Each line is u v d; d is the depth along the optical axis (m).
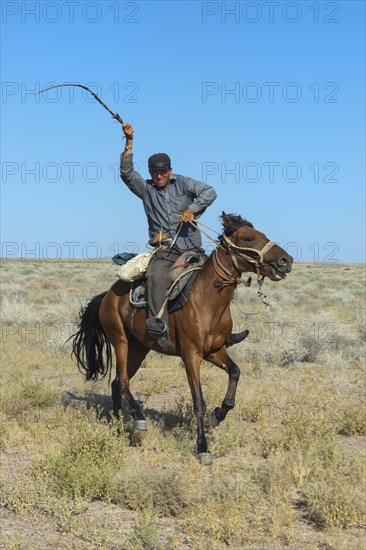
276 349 15.02
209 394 10.69
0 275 55.22
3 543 5.75
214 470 7.59
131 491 6.65
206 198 8.49
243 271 8.05
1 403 10.65
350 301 34.88
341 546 5.62
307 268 93.94
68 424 9.23
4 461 8.06
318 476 7.19
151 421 9.54
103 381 13.26
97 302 10.20
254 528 5.93
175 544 5.67
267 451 8.24
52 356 15.88
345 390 11.97
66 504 6.41
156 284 8.34
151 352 16.34
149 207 8.80
